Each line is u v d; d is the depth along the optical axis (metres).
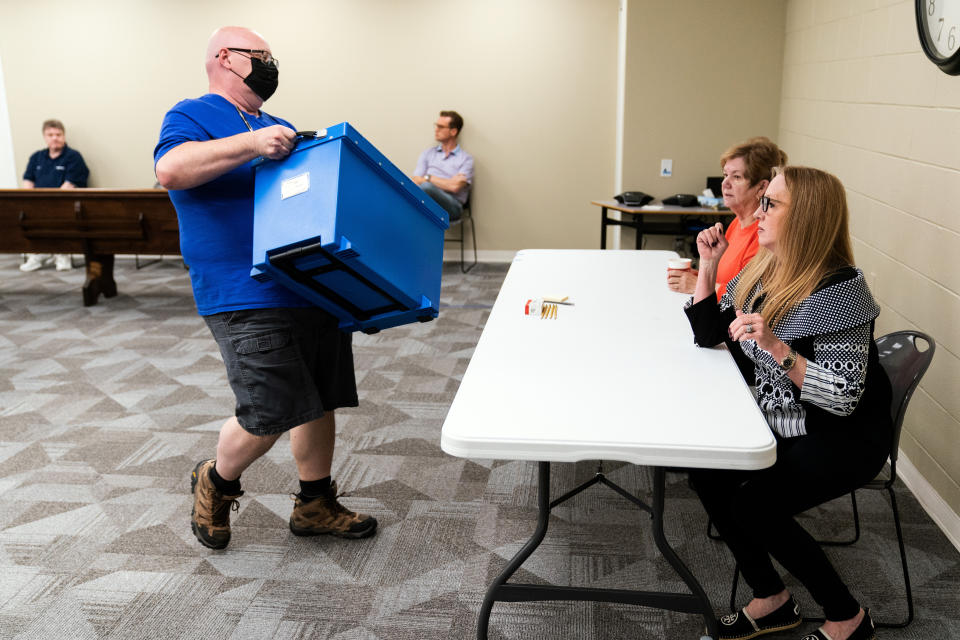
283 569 2.35
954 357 2.42
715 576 2.28
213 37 2.13
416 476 2.94
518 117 6.70
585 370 1.86
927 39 2.53
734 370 1.85
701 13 5.43
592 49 6.50
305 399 2.16
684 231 5.53
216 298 2.09
